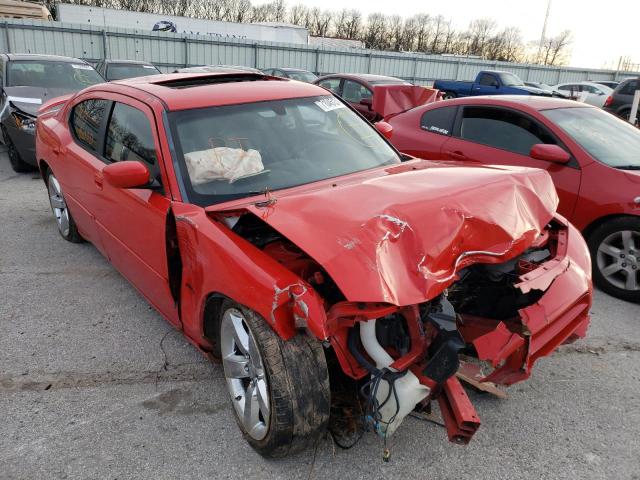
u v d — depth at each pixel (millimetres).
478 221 2418
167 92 3408
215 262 2514
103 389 3088
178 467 2508
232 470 2494
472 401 3023
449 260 2289
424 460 2557
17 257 5023
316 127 3535
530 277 2629
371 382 2273
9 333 3682
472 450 2633
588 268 3045
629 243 4395
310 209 2408
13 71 8781
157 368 3305
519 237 2553
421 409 2455
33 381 3152
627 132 5324
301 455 2580
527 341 2473
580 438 2736
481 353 2418
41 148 5129
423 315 2299
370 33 73875
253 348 2400
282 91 3672
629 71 36438
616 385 3207
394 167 3418
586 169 4695
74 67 9586
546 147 4855
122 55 24172
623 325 4016
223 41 26094
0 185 7645
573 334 3006
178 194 2908
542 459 2584
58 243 5414
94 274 4680
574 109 5523
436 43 72062
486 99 5816
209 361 3375
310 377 2285
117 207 3490
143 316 3961
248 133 3240
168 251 2867
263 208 2500
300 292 2180
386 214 2277
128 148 3457
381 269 2119
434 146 6035
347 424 2662
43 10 26328
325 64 28688
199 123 3184
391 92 9227
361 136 3727
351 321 2197
